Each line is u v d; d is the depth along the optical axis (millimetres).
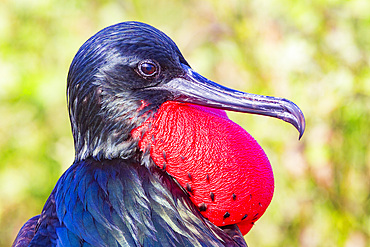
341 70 11398
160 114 5113
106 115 5090
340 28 11539
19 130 11961
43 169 11898
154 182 5082
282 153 11344
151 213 4977
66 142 12000
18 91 11789
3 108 11930
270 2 11688
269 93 11523
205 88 5223
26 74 11922
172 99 5180
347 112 11320
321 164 11180
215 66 11969
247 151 5141
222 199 5074
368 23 11516
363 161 11328
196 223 5070
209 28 12047
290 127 11461
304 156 11242
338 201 11250
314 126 11359
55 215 5109
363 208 11266
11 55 12031
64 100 12055
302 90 11398
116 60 5039
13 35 12211
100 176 5039
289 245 11195
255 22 11875
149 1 13062
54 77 11977
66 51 12289
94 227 4867
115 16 12516
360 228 11164
